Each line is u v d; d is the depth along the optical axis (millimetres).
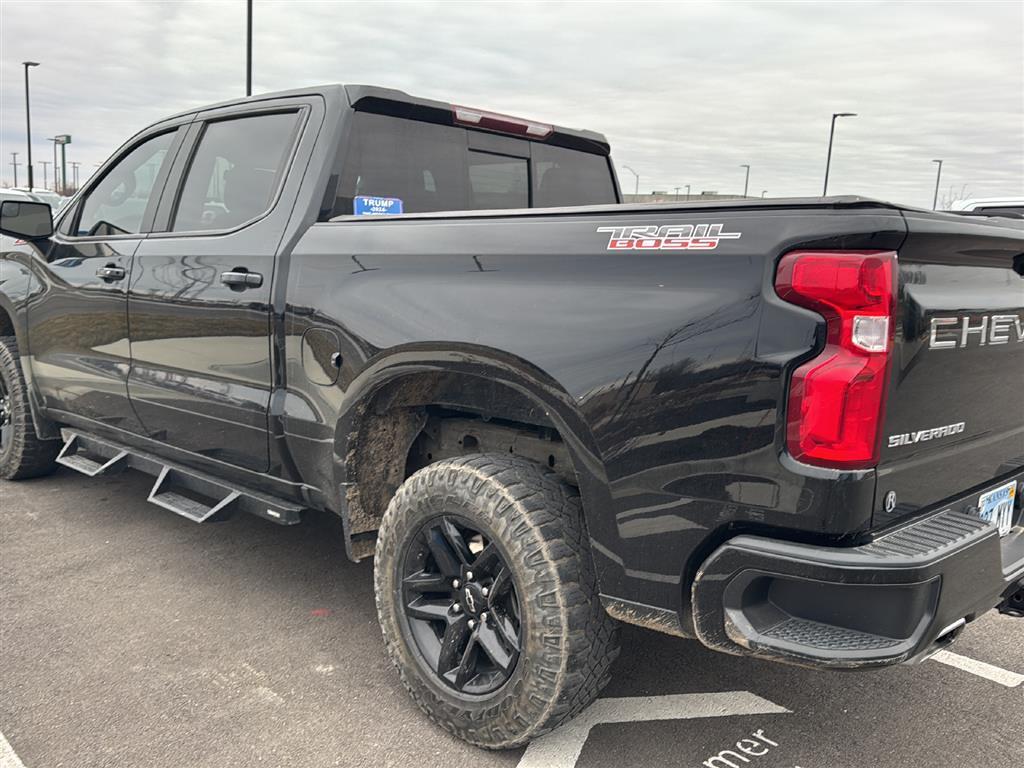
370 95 3148
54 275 4219
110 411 4008
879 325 1837
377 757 2477
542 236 2334
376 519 2969
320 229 2961
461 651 2541
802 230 1872
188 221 3566
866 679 3010
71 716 2639
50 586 3623
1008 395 2371
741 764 2488
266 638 3207
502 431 2812
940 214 2027
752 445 1917
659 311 2057
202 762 2424
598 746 2566
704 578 2012
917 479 2051
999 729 2697
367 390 2703
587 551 2307
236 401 3199
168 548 4094
